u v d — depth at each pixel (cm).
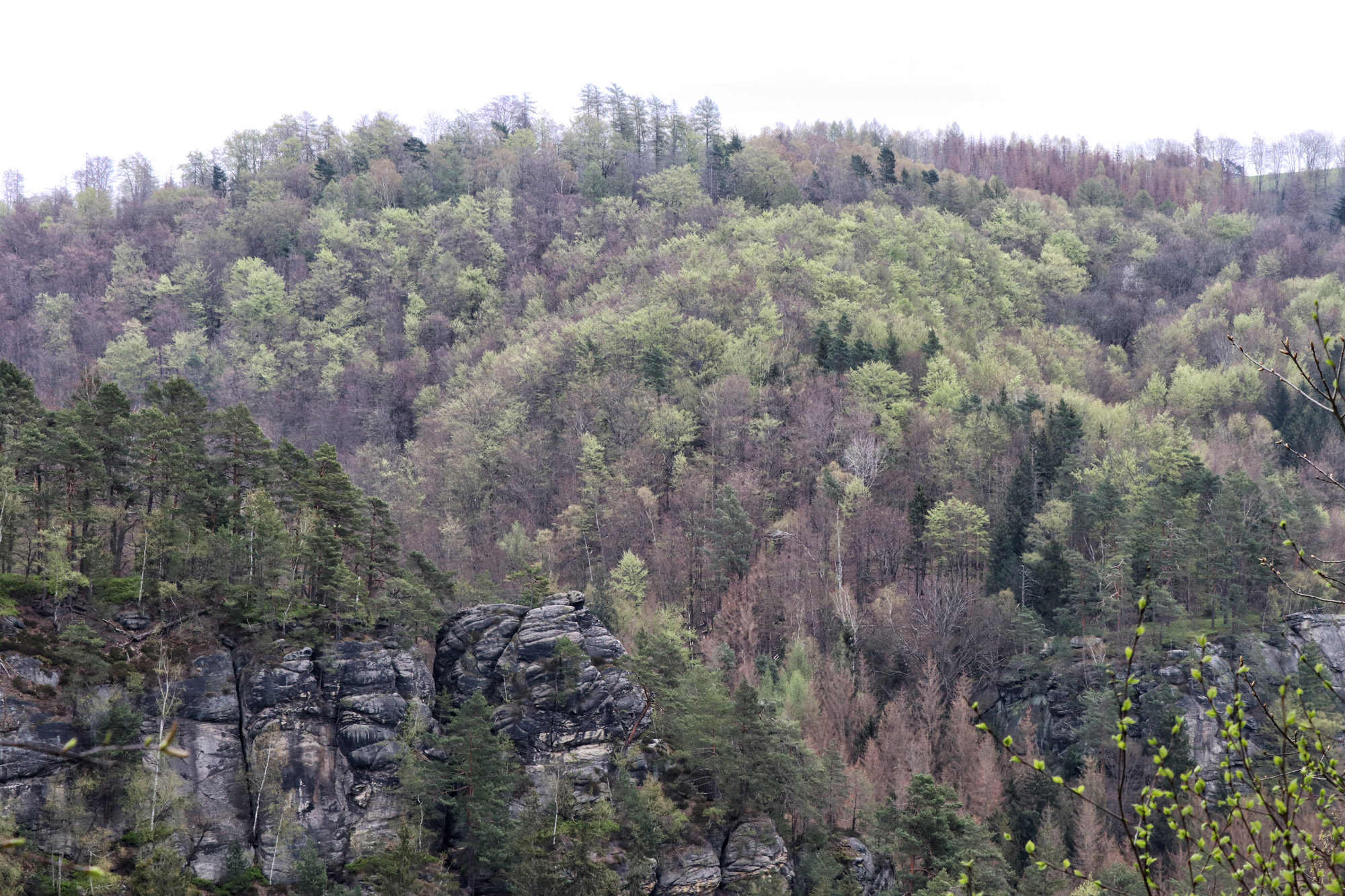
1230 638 9300
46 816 5366
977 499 12544
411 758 6569
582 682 7494
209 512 7300
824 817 7550
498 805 6444
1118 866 5925
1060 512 11281
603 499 12975
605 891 5881
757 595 10975
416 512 13462
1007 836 1133
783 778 7075
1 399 6850
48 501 6581
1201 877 1038
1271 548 10031
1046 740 9394
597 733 7412
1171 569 10125
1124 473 12162
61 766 5591
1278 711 5316
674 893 6575
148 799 5747
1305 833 1015
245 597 6956
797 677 9231
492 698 7544
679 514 12450
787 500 13175
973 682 10112
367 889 6172
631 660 7975
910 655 10250
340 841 6469
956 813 6638
